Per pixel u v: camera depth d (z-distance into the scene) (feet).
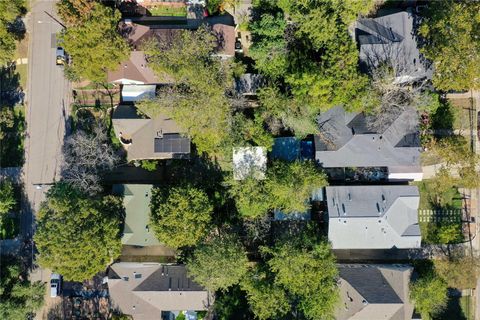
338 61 183.62
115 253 193.77
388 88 190.19
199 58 184.65
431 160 207.41
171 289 199.41
